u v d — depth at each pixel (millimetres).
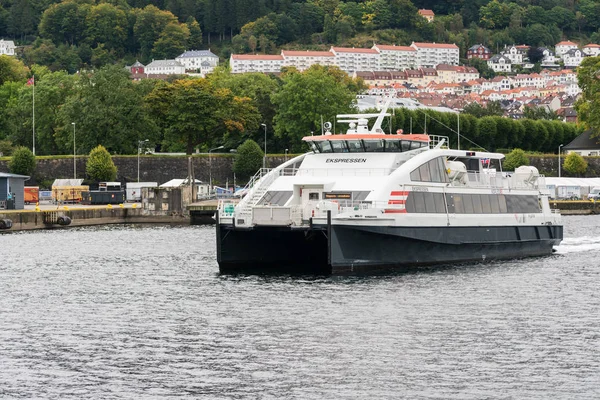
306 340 160750
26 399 131750
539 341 160250
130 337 163875
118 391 135125
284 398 132375
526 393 133875
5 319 178625
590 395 133000
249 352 153625
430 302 191375
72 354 153000
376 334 164625
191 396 133125
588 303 193375
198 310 185125
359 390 135250
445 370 144000
